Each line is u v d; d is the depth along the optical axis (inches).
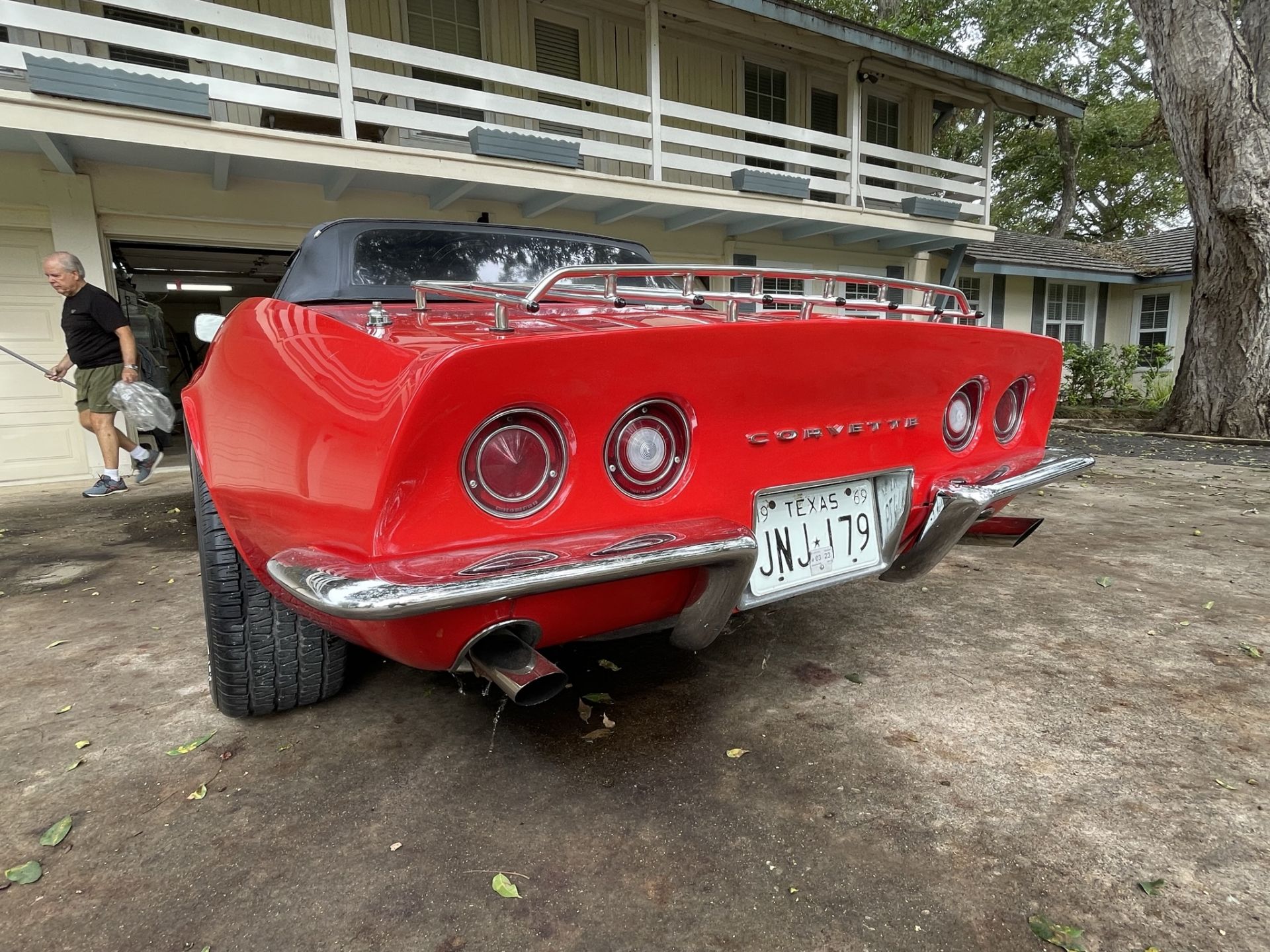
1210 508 189.3
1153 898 51.9
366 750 72.1
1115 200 1068.5
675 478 59.1
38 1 242.5
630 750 71.8
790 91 445.4
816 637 100.0
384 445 46.3
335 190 265.1
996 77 412.2
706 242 392.8
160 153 225.1
